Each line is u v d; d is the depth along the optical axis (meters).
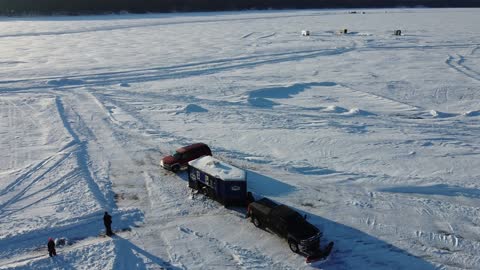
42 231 15.07
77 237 14.79
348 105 31.81
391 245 14.13
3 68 46.16
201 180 17.33
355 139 23.95
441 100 33.12
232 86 37.31
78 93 34.88
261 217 14.89
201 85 37.81
